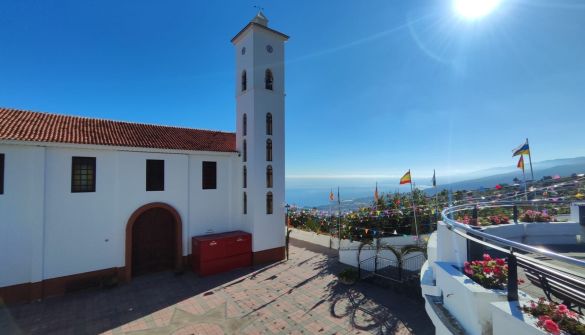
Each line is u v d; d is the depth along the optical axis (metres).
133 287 14.18
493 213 12.07
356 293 13.33
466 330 4.56
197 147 17.59
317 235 24.89
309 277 15.44
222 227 18.34
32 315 11.39
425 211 17.81
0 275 12.00
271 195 18.38
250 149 17.94
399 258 13.84
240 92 19.09
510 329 3.72
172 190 16.44
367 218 17.67
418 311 11.51
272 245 18.22
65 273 13.29
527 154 14.63
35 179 12.63
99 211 14.21
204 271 15.69
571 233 8.49
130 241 14.95
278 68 19.27
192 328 10.59
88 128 15.54
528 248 3.55
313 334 10.13
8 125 13.11
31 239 12.57
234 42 19.84
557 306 3.77
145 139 16.50
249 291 13.73
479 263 5.04
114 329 10.52
